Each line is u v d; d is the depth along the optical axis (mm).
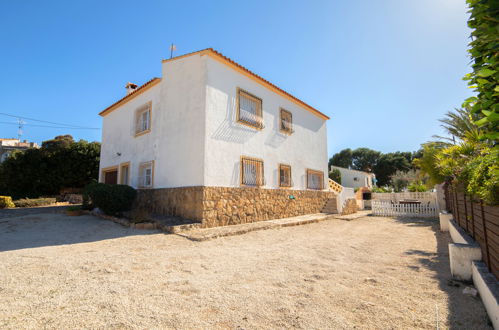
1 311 2465
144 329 2203
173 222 7781
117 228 7438
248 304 2740
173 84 9945
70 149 20703
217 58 9250
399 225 10180
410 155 40156
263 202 10383
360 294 3039
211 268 4059
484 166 3273
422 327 2289
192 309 2602
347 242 6488
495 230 2785
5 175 18719
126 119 12609
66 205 16047
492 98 1876
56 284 3203
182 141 9180
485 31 1857
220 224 8477
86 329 2182
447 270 4023
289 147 12461
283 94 12328
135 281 3383
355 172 28109
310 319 2414
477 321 2389
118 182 12375
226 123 9328
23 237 6156
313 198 13742
